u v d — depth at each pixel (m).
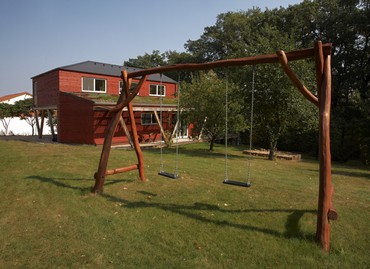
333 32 23.41
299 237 3.82
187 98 15.09
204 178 7.32
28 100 28.23
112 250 3.45
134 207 4.98
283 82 11.65
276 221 4.36
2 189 5.86
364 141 16.62
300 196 5.73
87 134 16.38
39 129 22.19
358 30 22.11
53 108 19.11
